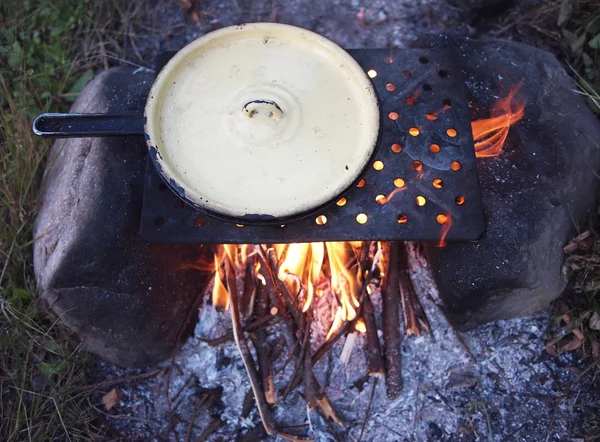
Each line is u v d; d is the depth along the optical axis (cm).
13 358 87
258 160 74
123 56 111
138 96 90
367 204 75
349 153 74
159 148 73
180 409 88
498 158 86
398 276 88
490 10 109
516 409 87
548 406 87
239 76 78
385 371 88
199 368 90
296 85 78
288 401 88
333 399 88
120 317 84
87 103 92
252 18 112
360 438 87
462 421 87
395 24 111
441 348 89
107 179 84
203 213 72
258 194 72
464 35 110
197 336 91
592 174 89
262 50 80
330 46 79
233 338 89
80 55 111
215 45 80
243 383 89
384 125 80
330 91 78
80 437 85
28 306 89
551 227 84
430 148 79
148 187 76
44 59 110
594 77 101
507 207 83
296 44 80
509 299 85
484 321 89
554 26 107
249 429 87
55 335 88
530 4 109
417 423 87
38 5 112
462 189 76
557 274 85
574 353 89
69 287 82
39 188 97
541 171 85
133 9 114
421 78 83
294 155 74
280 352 89
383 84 83
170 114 76
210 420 88
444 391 88
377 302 90
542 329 90
